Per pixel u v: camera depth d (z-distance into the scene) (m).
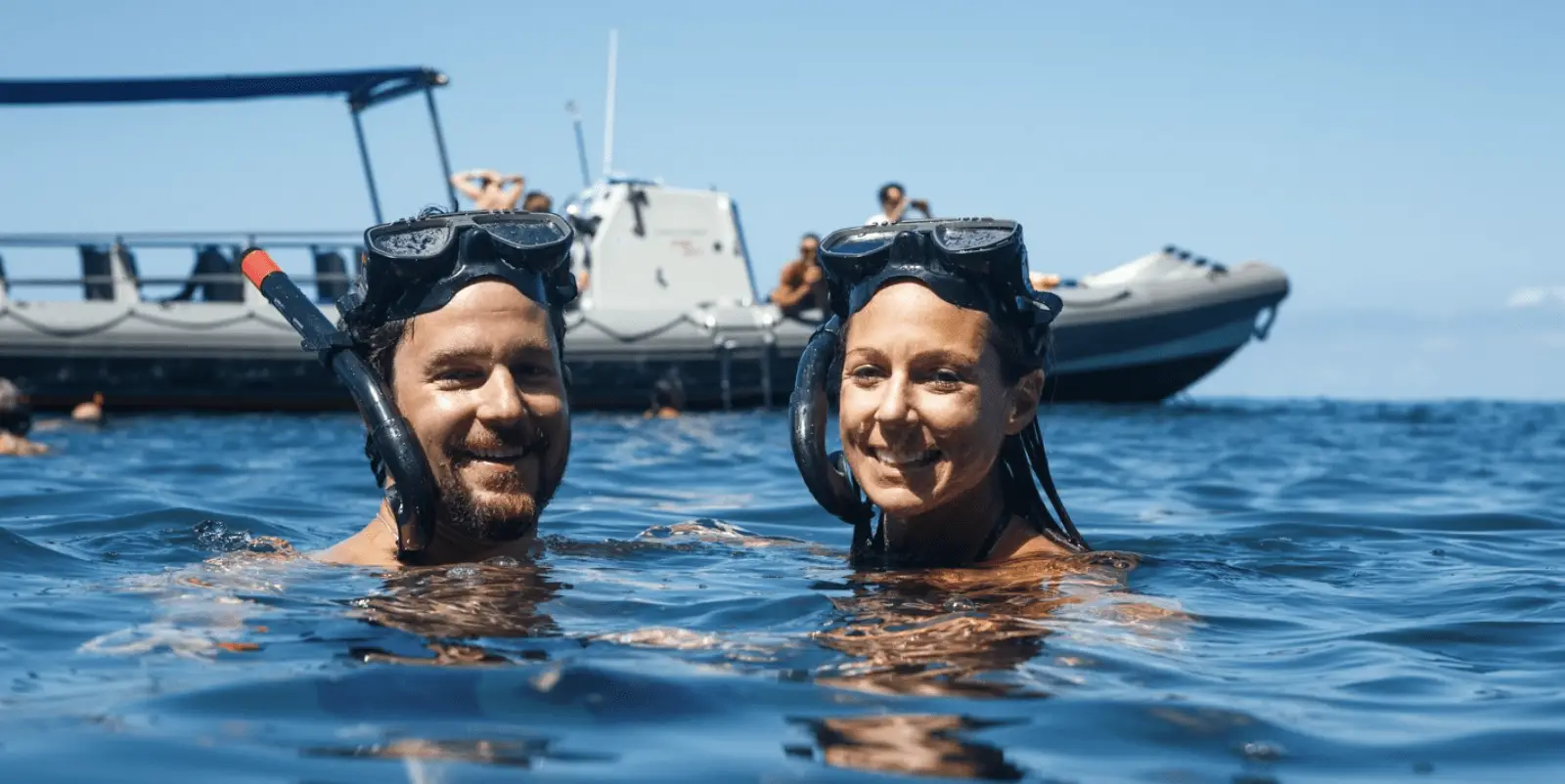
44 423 13.88
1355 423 16.23
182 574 3.26
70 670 2.35
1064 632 2.69
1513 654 2.71
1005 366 3.34
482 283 3.37
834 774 1.84
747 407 17.00
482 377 3.37
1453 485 7.82
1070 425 14.57
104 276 15.88
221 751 1.91
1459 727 2.15
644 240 17.30
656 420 14.71
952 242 3.23
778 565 3.57
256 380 15.54
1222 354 18.22
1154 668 2.46
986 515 3.46
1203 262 18.72
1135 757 1.95
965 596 3.02
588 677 2.28
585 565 3.50
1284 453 10.75
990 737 2.02
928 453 3.25
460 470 3.39
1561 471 9.04
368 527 3.68
